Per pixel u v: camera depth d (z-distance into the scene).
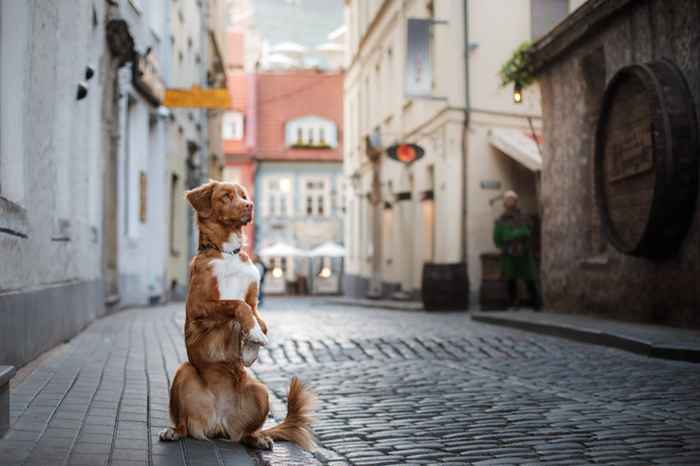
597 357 9.75
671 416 6.34
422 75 21.75
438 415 6.62
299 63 77.31
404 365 9.66
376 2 33.16
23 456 4.70
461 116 21.81
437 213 22.70
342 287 54.41
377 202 32.94
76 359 8.99
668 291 11.80
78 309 12.11
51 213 9.66
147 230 21.89
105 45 15.66
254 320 5.05
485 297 18.39
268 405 5.35
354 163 39.94
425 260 24.36
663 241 11.41
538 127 22.12
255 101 55.47
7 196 8.00
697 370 8.40
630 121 12.41
